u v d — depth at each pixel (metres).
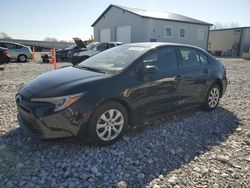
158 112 4.15
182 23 28.17
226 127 4.46
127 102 3.62
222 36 39.09
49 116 3.08
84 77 3.52
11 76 10.05
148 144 3.65
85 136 3.39
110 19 29.52
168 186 2.69
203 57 5.12
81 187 2.62
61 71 3.99
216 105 5.53
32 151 3.32
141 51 4.06
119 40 28.62
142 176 2.86
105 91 3.36
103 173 2.88
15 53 18.38
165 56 4.29
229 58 30.22
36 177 2.76
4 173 2.81
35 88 3.40
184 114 5.10
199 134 4.09
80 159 3.14
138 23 25.64
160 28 26.39
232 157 3.35
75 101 3.15
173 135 4.01
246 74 12.52
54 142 3.57
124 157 3.25
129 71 3.70
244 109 5.62
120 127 3.65
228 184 2.75
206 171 2.99
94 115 3.30
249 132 4.16
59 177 2.78
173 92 4.31
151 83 3.88
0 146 3.43
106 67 3.91
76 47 18.73
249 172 3.00
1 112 4.89
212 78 5.14
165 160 3.23
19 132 3.91
